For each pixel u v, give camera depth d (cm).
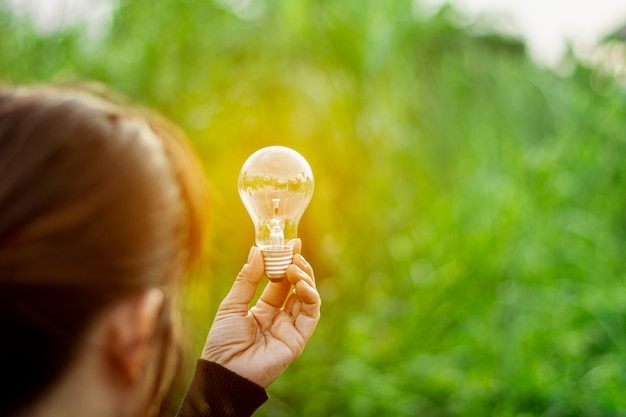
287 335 95
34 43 279
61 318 45
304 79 276
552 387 237
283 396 247
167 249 50
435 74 321
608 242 309
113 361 48
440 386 242
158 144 54
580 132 321
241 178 108
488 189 296
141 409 52
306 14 283
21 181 46
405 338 264
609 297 269
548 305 267
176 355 60
